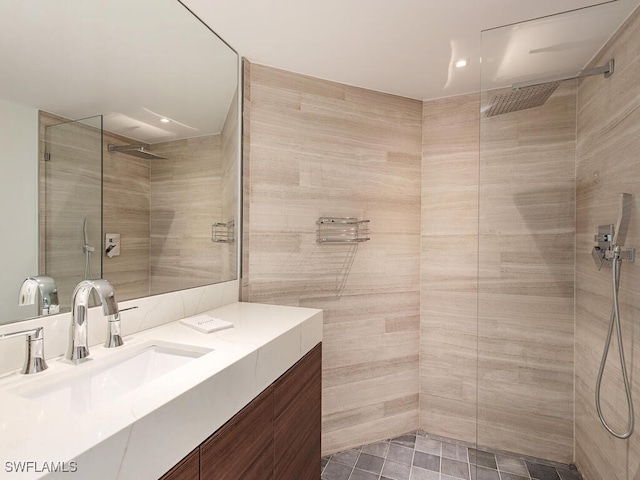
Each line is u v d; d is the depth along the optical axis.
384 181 2.29
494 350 1.74
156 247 1.44
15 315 0.96
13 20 0.97
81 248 1.16
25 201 0.99
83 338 1.04
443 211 2.35
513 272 1.70
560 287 1.64
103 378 1.04
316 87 2.08
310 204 2.07
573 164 1.56
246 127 1.90
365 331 2.22
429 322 2.37
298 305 2.04
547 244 1.64
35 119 1.02
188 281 1.61
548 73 1.53
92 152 1.19
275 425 1.26
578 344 1.62
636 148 1.35
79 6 1.14
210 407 0.91
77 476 0.57
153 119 1.42
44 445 0.59
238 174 1.90
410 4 1.44
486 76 1.64
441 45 1.76
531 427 1.69
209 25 1.62
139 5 1.34
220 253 1.79
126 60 1.31
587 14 1.42
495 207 1.71
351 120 2.18
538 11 1.49
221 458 0.95
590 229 1.53
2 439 0.61
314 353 1.64
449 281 2.32
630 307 1.39
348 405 2.17
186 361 1.17
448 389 2.32
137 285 1.37
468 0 1.42
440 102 2.36
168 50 1.47
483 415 1.76
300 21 1.57
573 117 1.53
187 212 1.60
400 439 2.29
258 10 1.50
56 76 1.08
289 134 2.01
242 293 1.92
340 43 1.75
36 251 1.02
